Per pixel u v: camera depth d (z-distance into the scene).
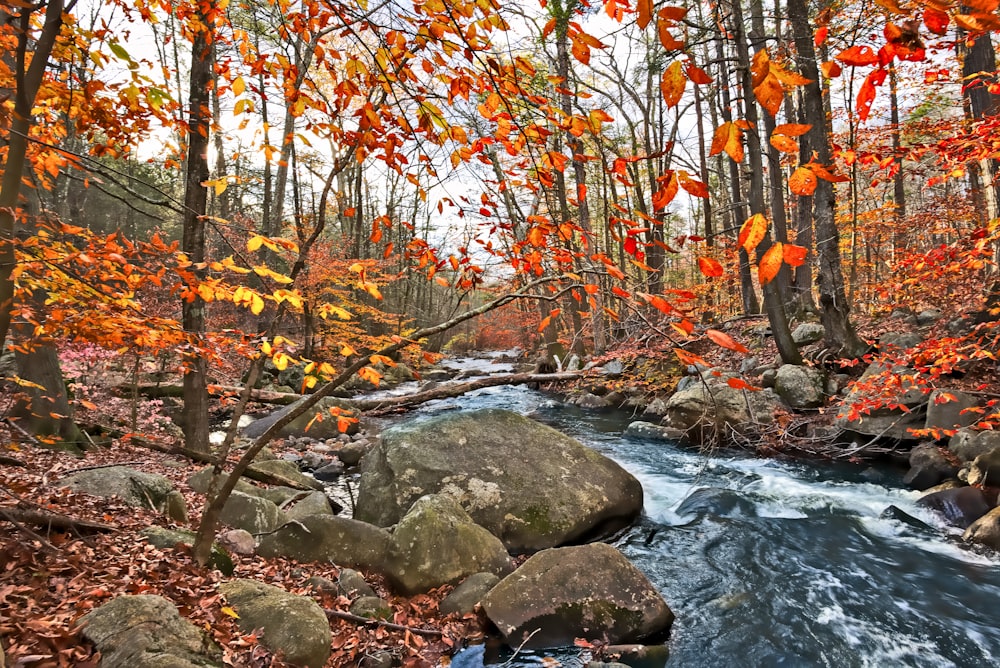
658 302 1.52
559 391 16.59
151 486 5.04
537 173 2.01
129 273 2.40
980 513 5.61
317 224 2.84
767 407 9.29
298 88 2.01
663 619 4.16
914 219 12.16
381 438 6.88
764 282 0.96
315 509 5.96
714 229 17.36
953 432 6.59
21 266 2.26
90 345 6.79
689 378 11.53
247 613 3.28
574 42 1.35
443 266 2.85
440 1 1.57
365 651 3.60
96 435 7.20
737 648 3.97
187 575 3.48
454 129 1.97
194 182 5.86
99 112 2.72
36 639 2.34
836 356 9.87
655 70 6.02
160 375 10.52
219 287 2.22
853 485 7.14
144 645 2.35
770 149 10.04
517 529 5.81
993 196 7.05
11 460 5.00
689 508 6.77
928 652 3.85
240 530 4.88
